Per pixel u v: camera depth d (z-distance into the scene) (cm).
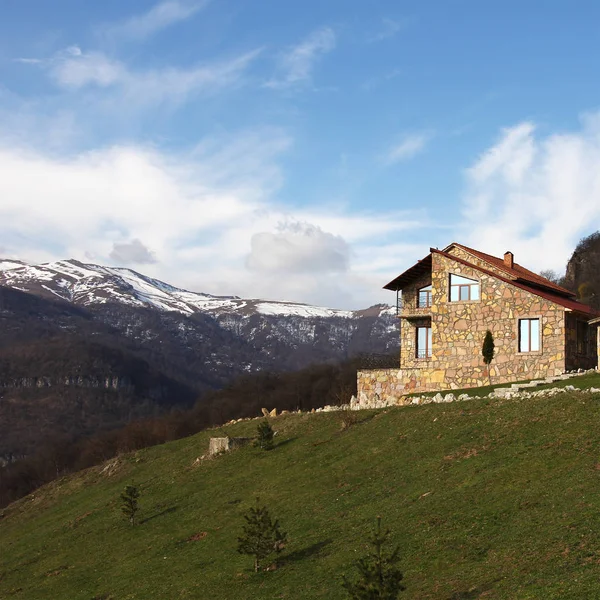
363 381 6506
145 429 13788
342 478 4272
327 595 2942
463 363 6059
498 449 3869
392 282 6825
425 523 3291
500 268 6169
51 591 4056
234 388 16262
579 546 2656
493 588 2561
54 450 14500
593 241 13762
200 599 3291
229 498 4672
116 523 4981
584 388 4584
